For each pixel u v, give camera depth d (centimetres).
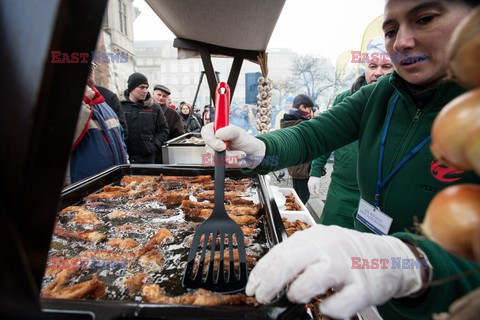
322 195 550
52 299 59
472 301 32
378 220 112
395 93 112
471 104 28
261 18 169
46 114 36
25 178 34
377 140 114
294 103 398
